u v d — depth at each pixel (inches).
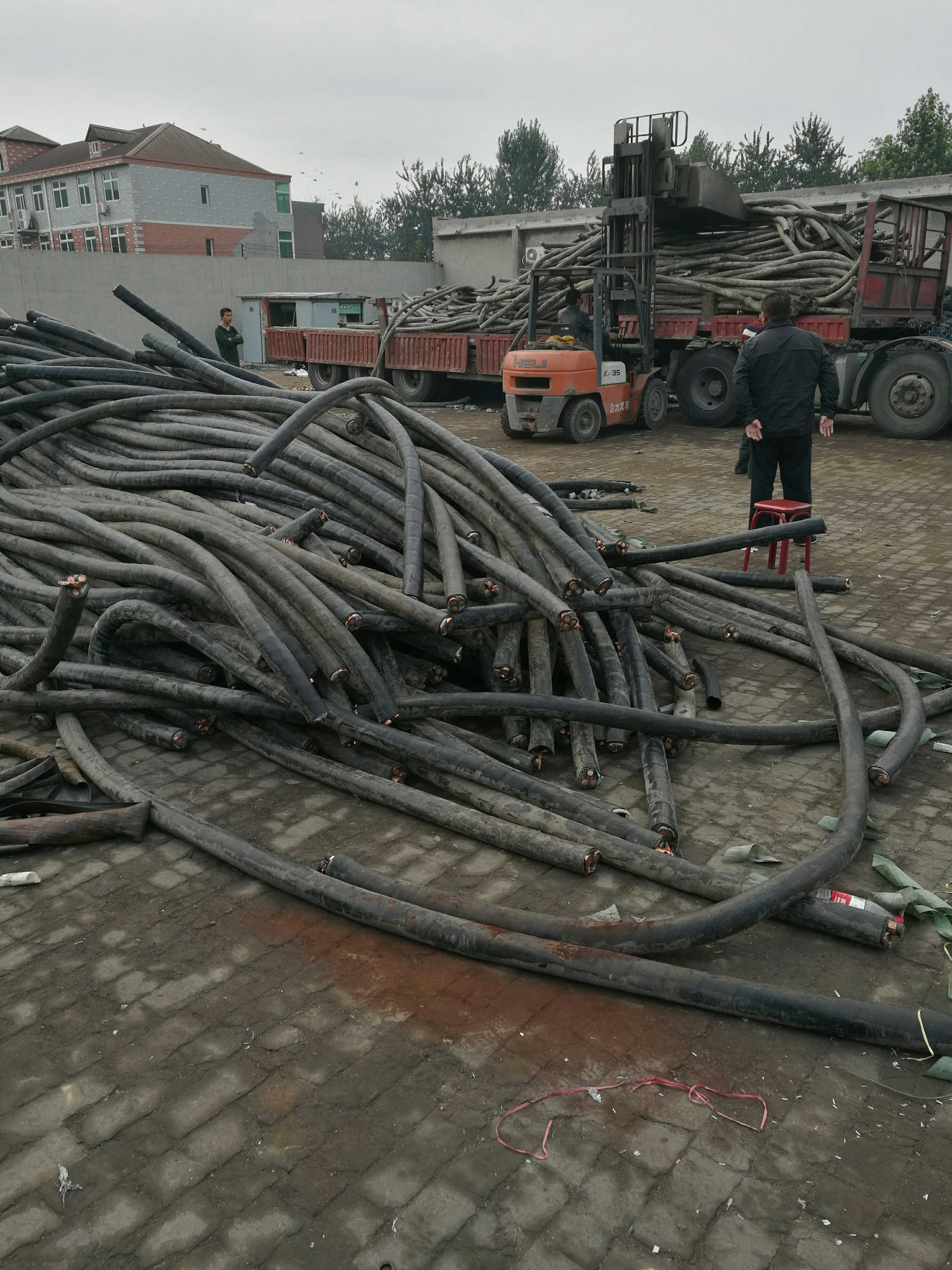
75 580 160.6
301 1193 89.5
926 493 414.3
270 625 168.2
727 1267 82.4
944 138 2026.3
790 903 123.1
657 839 140.9
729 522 367.6
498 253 1424.7
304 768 168.6
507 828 146.3
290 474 218.5
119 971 120.6
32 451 270.5
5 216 2573.8
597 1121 97.8
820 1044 108.9
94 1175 91.6
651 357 603.5
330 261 1328.7
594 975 115.9
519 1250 84.0
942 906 129.1
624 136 574.6
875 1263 82.7
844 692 179.9
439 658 187.6
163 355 270.1
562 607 172.1
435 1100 100.4
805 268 577.3
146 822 153.6
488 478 203.5
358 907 128.4
